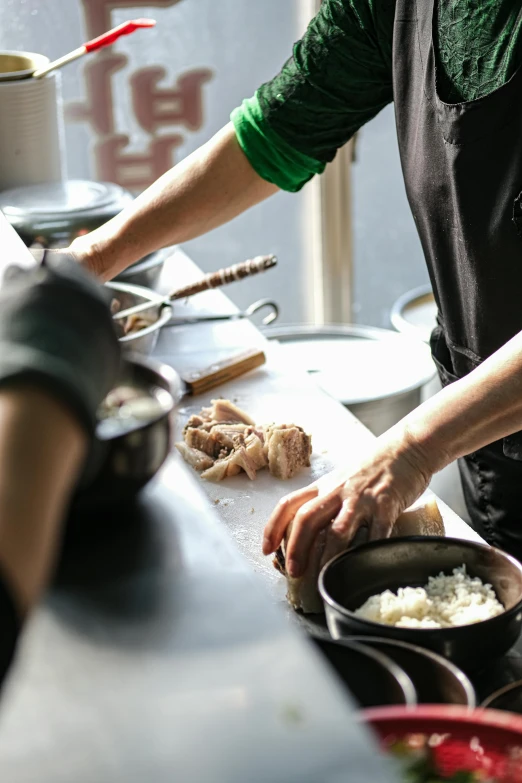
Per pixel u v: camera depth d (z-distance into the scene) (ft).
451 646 2.71
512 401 3.55
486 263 4.38
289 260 9.70
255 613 1.80
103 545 2.12
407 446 3.58
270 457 4.54
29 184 7.21
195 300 6.91
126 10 8.46
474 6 4.10
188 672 1.63
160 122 8.89
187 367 5.75
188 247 9.45
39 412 1.42
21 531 1.33
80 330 1.60
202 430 4.75
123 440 2.15
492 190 4.23
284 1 8.76
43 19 8.36
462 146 4.23
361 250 9.93
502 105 4.07
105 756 1.46
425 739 2.08
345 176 9.31
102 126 8.79
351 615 2.79
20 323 1.56
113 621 1.80
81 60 8.50
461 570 3.19
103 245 5.33
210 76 8.85
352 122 5.20
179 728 1.50
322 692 1.55
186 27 8.63
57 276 1.67
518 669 2.97
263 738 1.47
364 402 5.82
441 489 6.31
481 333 4.57
